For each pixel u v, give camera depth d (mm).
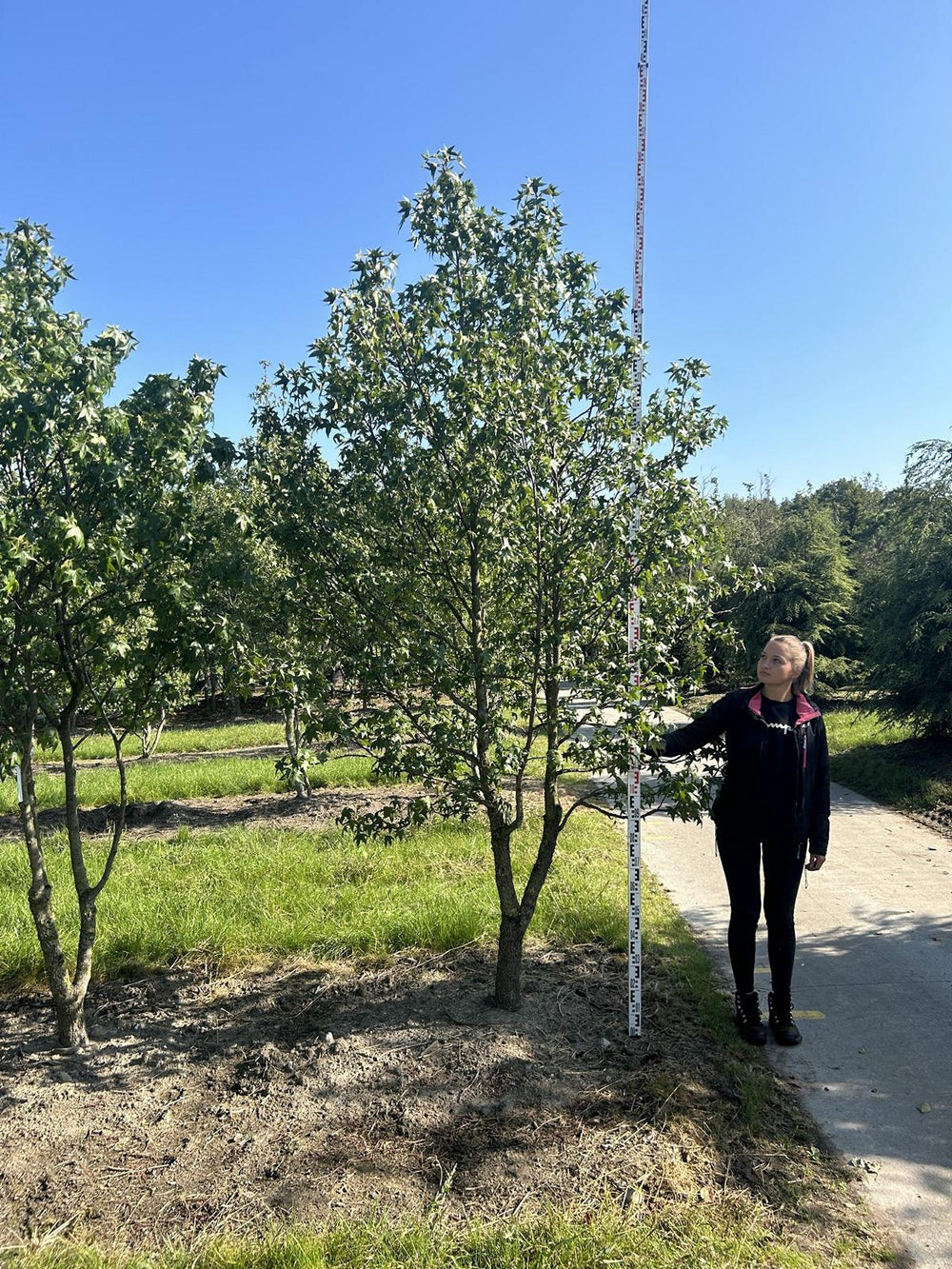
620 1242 2643
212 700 27594
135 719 4035
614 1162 3062
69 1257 2623
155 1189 2980
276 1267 2564
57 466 3639
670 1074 3637
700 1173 3041
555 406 3561
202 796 11328
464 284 3719
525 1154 3113
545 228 3842
